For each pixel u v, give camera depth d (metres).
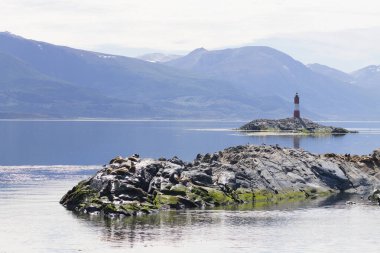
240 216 130.38
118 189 138.38
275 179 164.25
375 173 183.25
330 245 104.88
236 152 182.88
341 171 177.50
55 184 192.75
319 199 158.25
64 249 101.50
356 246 104.25
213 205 144.12
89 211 133.62
